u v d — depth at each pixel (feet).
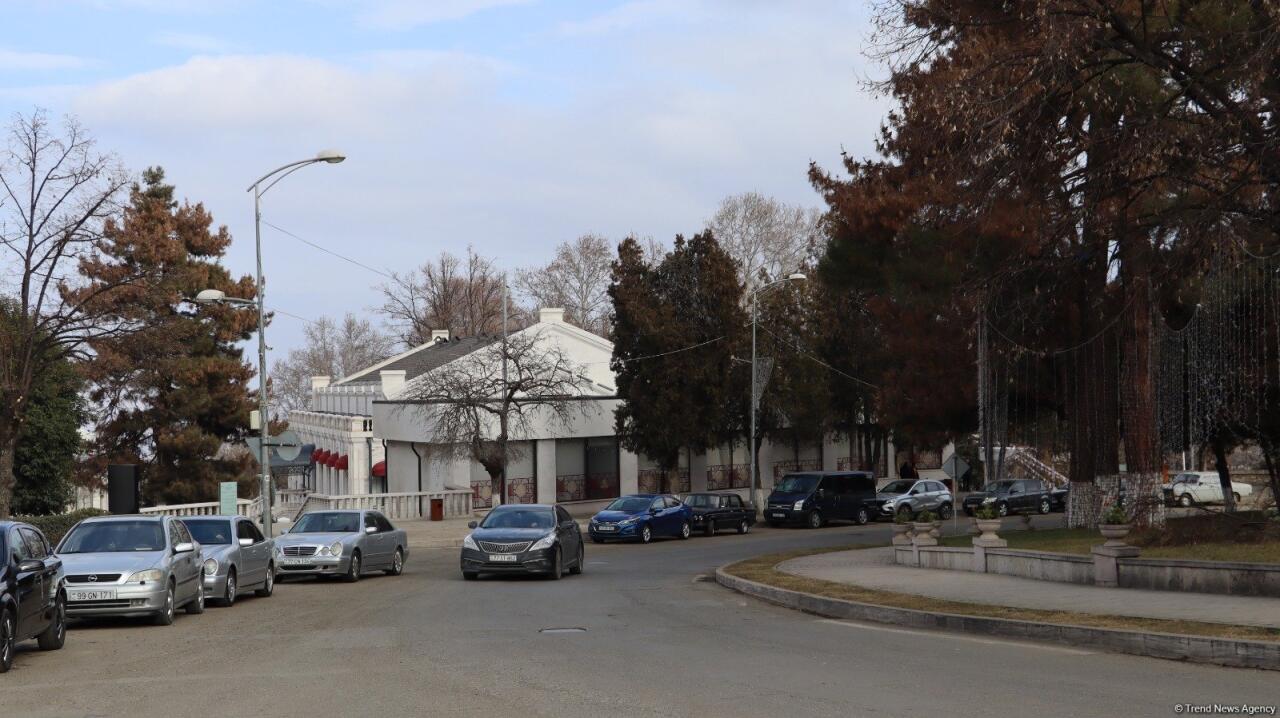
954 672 37.99
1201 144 62.85
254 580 74.28
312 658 44.14
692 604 66.23
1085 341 93.04
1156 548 66.74
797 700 32.94
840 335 188.85
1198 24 63.21
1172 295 80.59
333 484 214.28
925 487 171.94
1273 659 38.09
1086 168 69.10
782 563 90.27
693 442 173.58
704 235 173.17
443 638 50.01
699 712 31.32
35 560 46.03
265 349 108.68
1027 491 173.47
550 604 66.74
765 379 164.66
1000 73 63.72
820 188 104.17
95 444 159.43
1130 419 82.84
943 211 87.92
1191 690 33.91
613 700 33.35
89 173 112.68
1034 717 29.94
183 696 35.76
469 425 154.61
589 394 183.01
